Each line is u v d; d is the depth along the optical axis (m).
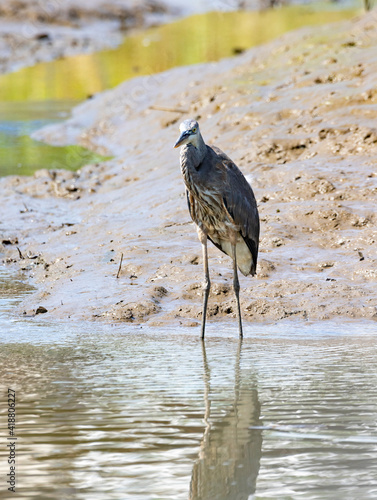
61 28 52.09
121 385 8.08
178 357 9.32
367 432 6.56
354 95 20.08
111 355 9.40
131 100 29.78
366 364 8.80
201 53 43.44
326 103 20.14
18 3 53.00
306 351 9.51
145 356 9.34
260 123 20.44
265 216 14.75
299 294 11.84
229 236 10.82
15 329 10.83
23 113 31.84
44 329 10.84
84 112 30.62
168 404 7.41
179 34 51.47
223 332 10.66
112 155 24.30
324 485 5.56
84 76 39.41
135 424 6.83
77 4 54.91
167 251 13.89
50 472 5.86
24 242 15.92
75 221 17.20
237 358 9.20
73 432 6.66
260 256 13.23
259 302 11.56
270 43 30.59
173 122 24.59
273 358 9.19
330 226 14.28
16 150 25.25
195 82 28.55
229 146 19.56
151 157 21.45
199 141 10.49
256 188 16.42
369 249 13.34
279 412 7.14
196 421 6.92
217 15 59.72
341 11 59.75
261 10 62.88
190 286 12.21
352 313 11.21
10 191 19.72
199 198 10.52
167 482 5.68
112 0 57.25
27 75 40.31
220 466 5.88
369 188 15.59
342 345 9.80
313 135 18.58
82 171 21.62
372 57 23.38
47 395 7.73
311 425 6.75
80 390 7.91
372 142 17.73
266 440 6.45
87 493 5.50
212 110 23.27
